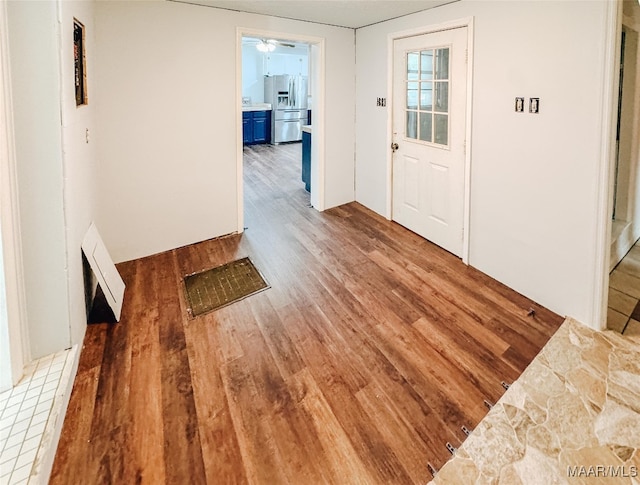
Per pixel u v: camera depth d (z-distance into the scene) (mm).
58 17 1678
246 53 9469
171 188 3488
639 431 1659
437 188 3635
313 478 1485
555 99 2396
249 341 2314
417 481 1475
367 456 1576
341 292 2887
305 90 9883
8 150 1611
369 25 4223
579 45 2217
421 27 3512
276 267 3293
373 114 4426
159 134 3320
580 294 2422
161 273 3152
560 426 1699
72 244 1952
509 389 1922
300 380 2000
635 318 2500
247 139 9570
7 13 1583
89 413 1752
